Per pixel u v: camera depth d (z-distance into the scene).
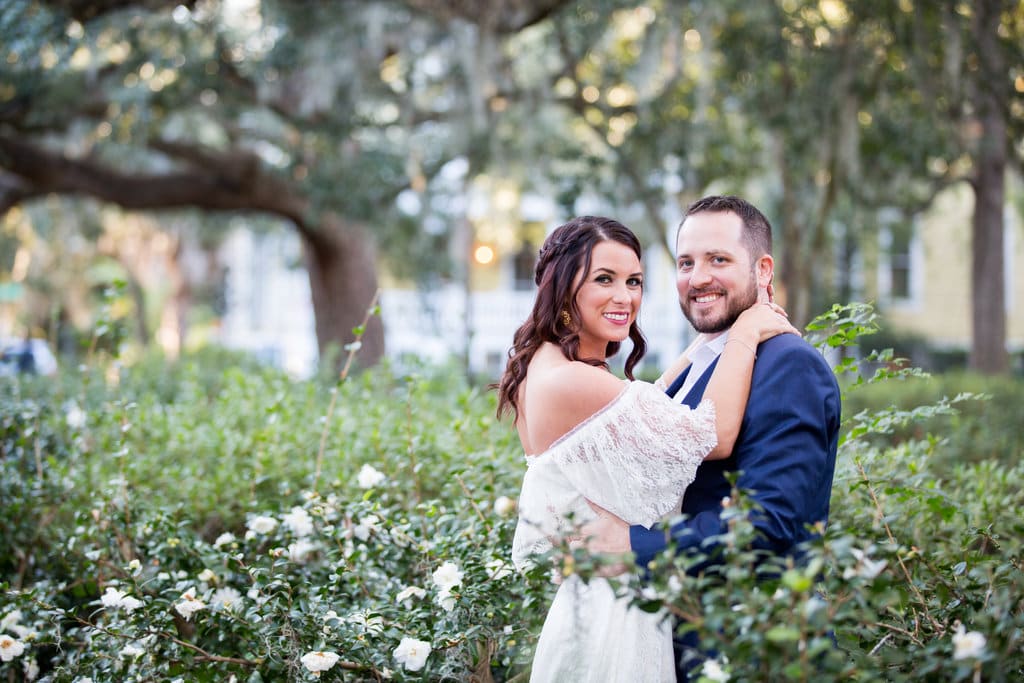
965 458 5.60
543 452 2.60
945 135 11.00
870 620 2.07
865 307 3.12
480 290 23.66
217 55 11.03
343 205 12.33
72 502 4.10
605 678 2.47
